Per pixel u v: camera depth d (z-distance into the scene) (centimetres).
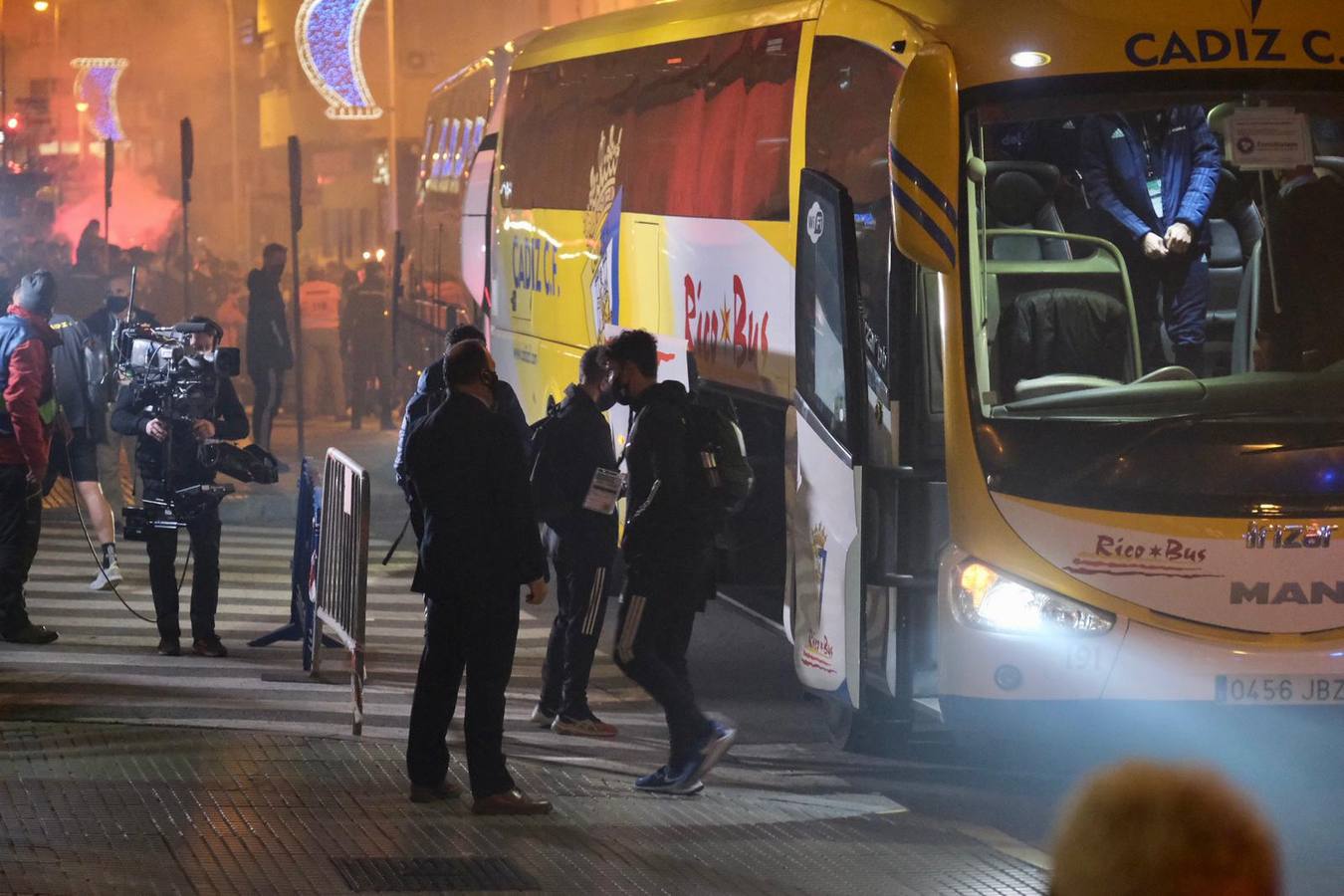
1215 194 1150
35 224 4562
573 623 1348
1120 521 1086
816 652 1264
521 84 2389
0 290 1867
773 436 1550
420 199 3488
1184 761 201
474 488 1047
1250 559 1084
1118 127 1164
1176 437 1094
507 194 2414
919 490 1212
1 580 1620
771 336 1523
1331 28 1173
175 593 1596
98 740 1207
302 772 1138
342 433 3712
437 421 1052
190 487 1572
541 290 2228
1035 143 1162
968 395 1116
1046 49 1155
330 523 1445
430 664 1070
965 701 1108
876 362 1292
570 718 1354
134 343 1567
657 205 1806
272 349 3005
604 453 1317
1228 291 1148
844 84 1385
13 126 5759
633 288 1872
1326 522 1088
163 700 1372
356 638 1254
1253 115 1155
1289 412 1112
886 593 1238
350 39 5475
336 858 946
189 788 1080
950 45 1173
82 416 1892
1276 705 1086
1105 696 1088
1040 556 1095
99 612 1812
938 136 1102
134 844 950
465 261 2678
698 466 1141
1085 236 1155
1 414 1588
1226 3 1175
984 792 1185
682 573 1141
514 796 1061
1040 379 1123
